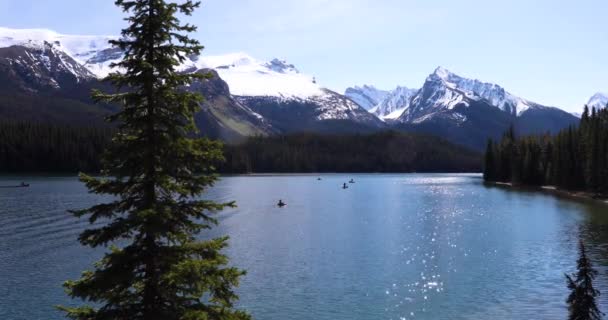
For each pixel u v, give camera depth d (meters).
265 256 60.91
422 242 70.44
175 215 17.78
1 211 97.12
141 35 17.00
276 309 41.84
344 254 62.25
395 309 41.94
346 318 39.88
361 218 97.00
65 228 77.25
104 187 17.45
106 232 17.02
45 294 44.56
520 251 63.72
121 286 17.28
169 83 17.34
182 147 17.33
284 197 146.12
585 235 75.12
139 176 17.78
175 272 16.44
